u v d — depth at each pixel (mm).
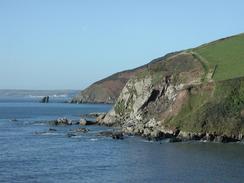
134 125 141500
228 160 86750
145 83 152750
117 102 164125
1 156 93938
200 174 74625
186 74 146500
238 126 113625
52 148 105125
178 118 125938
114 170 78750
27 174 75938
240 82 126562
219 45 169625
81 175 74875
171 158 89750
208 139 114500
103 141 116750
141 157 91562
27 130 146875
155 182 69375
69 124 165750
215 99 124062
